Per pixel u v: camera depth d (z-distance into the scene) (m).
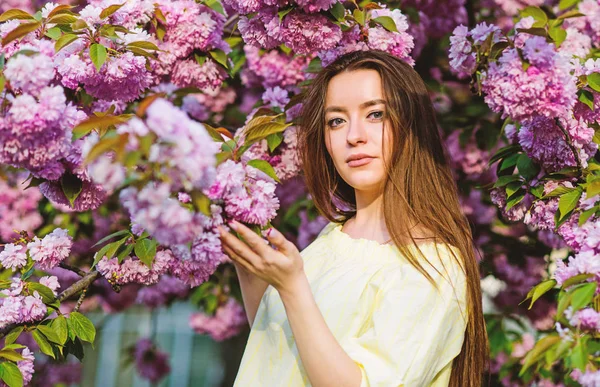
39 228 4.80
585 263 2.05
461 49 2.62
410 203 2.33
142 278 2.38
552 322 4.18
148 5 2.75
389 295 2.10
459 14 4.12
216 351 9.89
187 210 1.70
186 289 5.36
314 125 2.61
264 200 1.90
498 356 4.22
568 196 2.43
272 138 2.96
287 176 3.06
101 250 2.40
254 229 1.92
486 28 2.61
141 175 1.66
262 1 2.67
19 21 2.45
